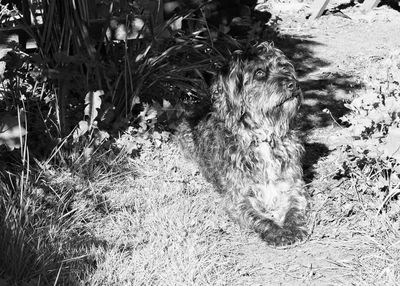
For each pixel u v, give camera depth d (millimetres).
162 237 1637
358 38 3174
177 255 1576
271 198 1806
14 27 1901
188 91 2240
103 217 1730
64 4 1896
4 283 1442
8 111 1877
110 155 1914
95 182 1831
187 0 2133
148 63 2080
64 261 1529
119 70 2049
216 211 1785
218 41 2482
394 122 1847
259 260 1608
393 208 1725
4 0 2117
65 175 1812
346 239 1671
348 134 1883
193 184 1887
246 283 1528
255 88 1742
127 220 1714
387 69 2135
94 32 1975
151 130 2029
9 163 1837
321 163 2008
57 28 1925
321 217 1744
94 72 1972
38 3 1934
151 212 1739
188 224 1698
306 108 2385
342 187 1861
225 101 1796
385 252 1598
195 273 1526
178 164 1972
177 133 2076
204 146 1923
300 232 1682
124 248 1608
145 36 2033
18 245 1507
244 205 1751
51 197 1734
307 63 2818
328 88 2553
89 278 1487
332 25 3389
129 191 1833
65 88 1893
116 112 2021
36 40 1913
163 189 1842
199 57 2346
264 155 1775
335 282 1529
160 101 2143
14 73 1892
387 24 3445
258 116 1748
